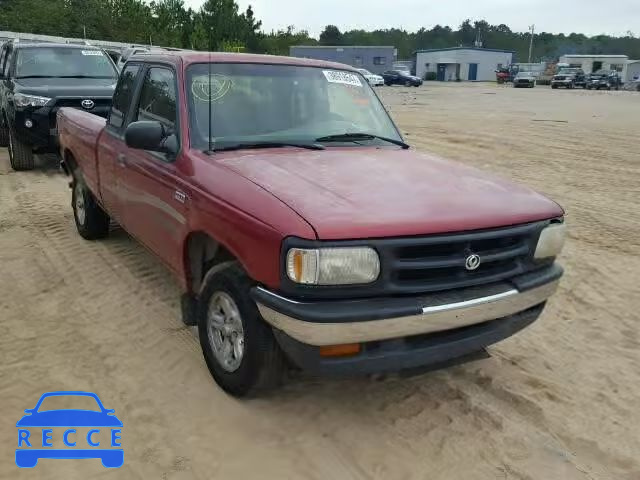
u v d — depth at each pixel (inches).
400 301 113.4
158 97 169.8
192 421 129.6
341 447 123.5
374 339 112.6
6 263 216.4
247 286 123.3
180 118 152.9
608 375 156.3
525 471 119.2
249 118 159.3
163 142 152.2
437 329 116.7
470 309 118.3
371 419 133.0
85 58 423.2
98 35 1828.2
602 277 227.8
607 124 756.6
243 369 127.5
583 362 162.6
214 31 2145.7
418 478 115.9
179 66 161.0
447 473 117.6
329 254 108.1
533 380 151.4
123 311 180.2
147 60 184.1
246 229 118.5
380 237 110.6
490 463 120.9
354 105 180.9
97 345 159.9
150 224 165.8
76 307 182.4
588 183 396.8
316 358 113.5
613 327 185.3
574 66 2549.2
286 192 121.6
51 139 364.2
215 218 128.3
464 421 133.6
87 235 240.2
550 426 133.3
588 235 281.1
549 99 1306.6
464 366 156.8
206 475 114.3
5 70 422.9
